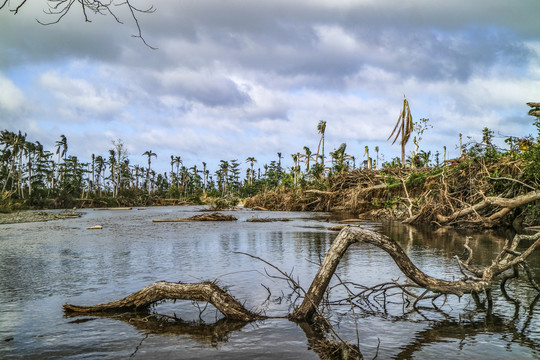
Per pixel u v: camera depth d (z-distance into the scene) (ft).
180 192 411.34
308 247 49.55
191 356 16.42
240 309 21.61
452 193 85.56
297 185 206.08
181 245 53.06
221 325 20.63
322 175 191.11
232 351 16.94
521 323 19.98
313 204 170.50
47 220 118.73
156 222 104.58
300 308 21.66
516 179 73.46
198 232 72.59
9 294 27.27
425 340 17.94
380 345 17.43
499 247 46.83
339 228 75.51
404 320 21.07
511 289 26.96
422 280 22.49
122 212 180.14
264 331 19.61
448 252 43.57
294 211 175.01
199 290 22.17
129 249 49.65
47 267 37.47
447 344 17.34
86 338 18.78
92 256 44.04
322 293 21.61
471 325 19.89
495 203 68.80
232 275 32.63
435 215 84.38
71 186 293.23
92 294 27.02
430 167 126.72
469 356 15.93
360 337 18.54
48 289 28.55
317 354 16.57
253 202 205.87
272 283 29.68
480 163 84.23
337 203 157.07
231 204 203.10
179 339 18.53
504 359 15.57
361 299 25.41
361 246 49.57
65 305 23.62
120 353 16.85
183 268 35.83
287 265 36.86
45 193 274.36
